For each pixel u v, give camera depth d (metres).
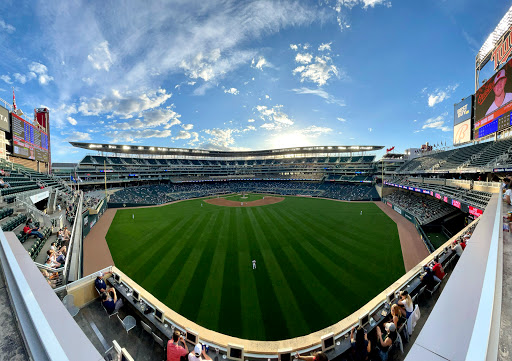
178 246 21.59
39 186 24.30
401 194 46.31
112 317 6.32
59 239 13.73
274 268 16.56
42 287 2.11
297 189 71.31
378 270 16.20
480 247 2.95
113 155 74.06
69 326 1.58
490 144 30.41
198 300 12.93
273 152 93.56
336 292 13.52
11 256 2.79
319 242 22.08
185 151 84.00
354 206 44.97
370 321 5.48
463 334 1.43
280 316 11.54
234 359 4.96
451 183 27.41
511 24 22.89
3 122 28.38
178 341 4.87
